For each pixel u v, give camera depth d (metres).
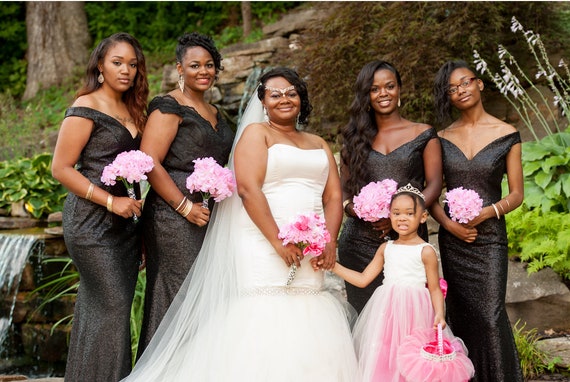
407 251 3.30
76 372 3.43
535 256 4.67
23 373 5.48
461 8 6.46
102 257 3.43
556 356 4.08
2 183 7.25
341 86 6.76
